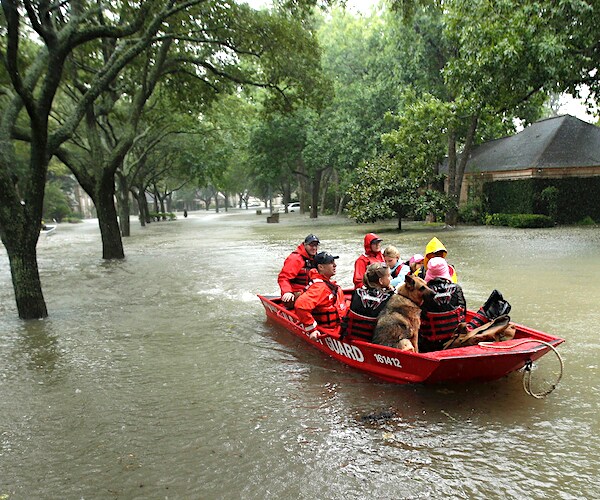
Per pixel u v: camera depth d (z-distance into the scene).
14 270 9.39
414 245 18.53
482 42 15.58
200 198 107.81
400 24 27.47
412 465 3.91
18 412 5.27
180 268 15.68
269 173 39.97
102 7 11.21
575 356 6.11
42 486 3.87
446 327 5.32
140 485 3.82
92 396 5.62
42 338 8.13
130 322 8.97
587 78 16.88
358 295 5.65
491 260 13.82
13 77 8.20
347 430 4.52
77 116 9.83
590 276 10.92
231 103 29.64
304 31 18.05
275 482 3.77
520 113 30.97
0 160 8.98
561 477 3.68
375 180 25.78
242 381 5.84
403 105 30.72
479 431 4.39
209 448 4.33
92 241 30.66
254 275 13.46
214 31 17.16
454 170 27.30
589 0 13.84
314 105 20.55
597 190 24.67
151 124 28.81
